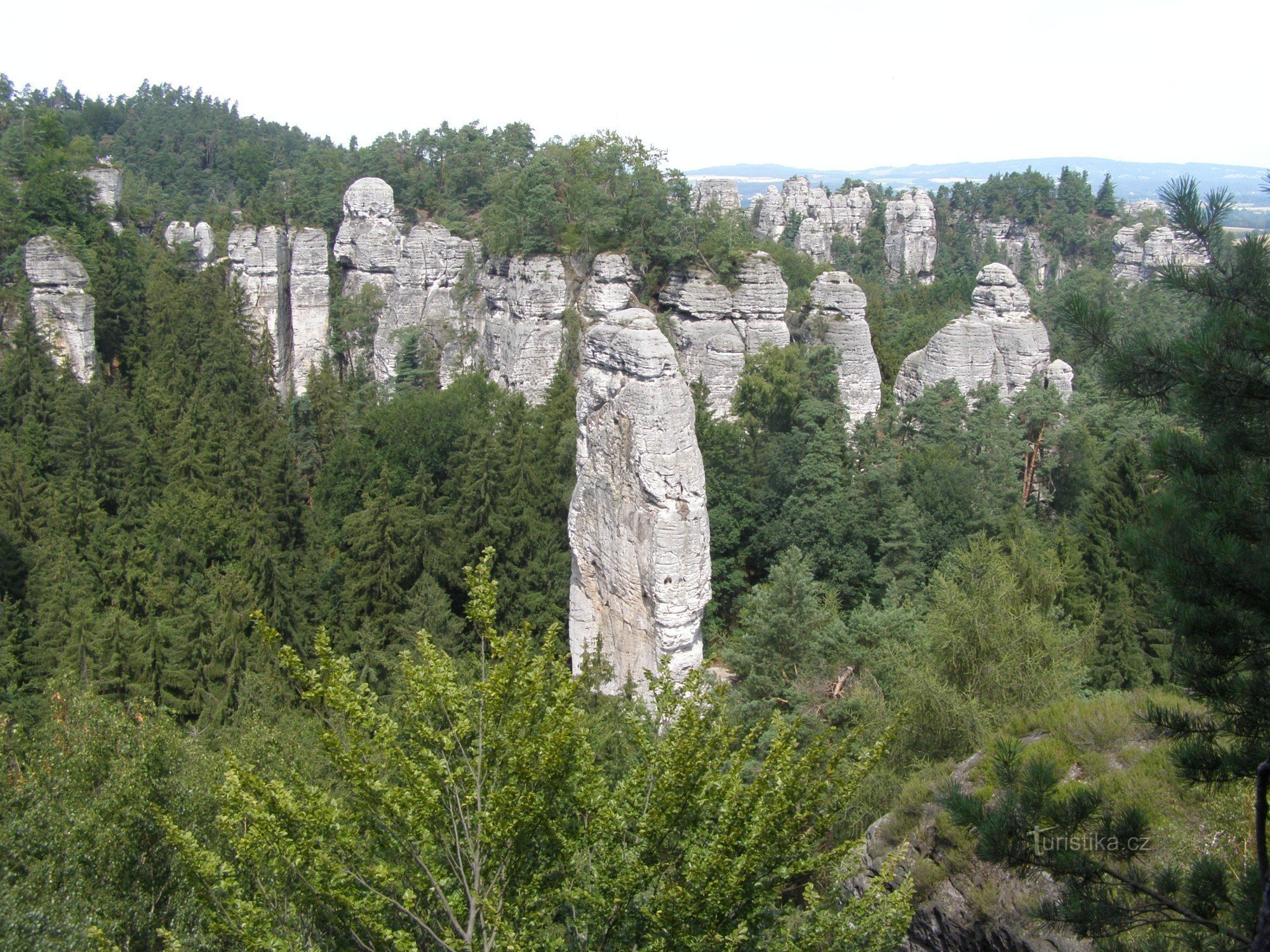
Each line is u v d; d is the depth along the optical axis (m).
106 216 91.81
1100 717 22.67
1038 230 172.62
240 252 95.12
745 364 67.88
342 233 99.50
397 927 14.87
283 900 16.33
